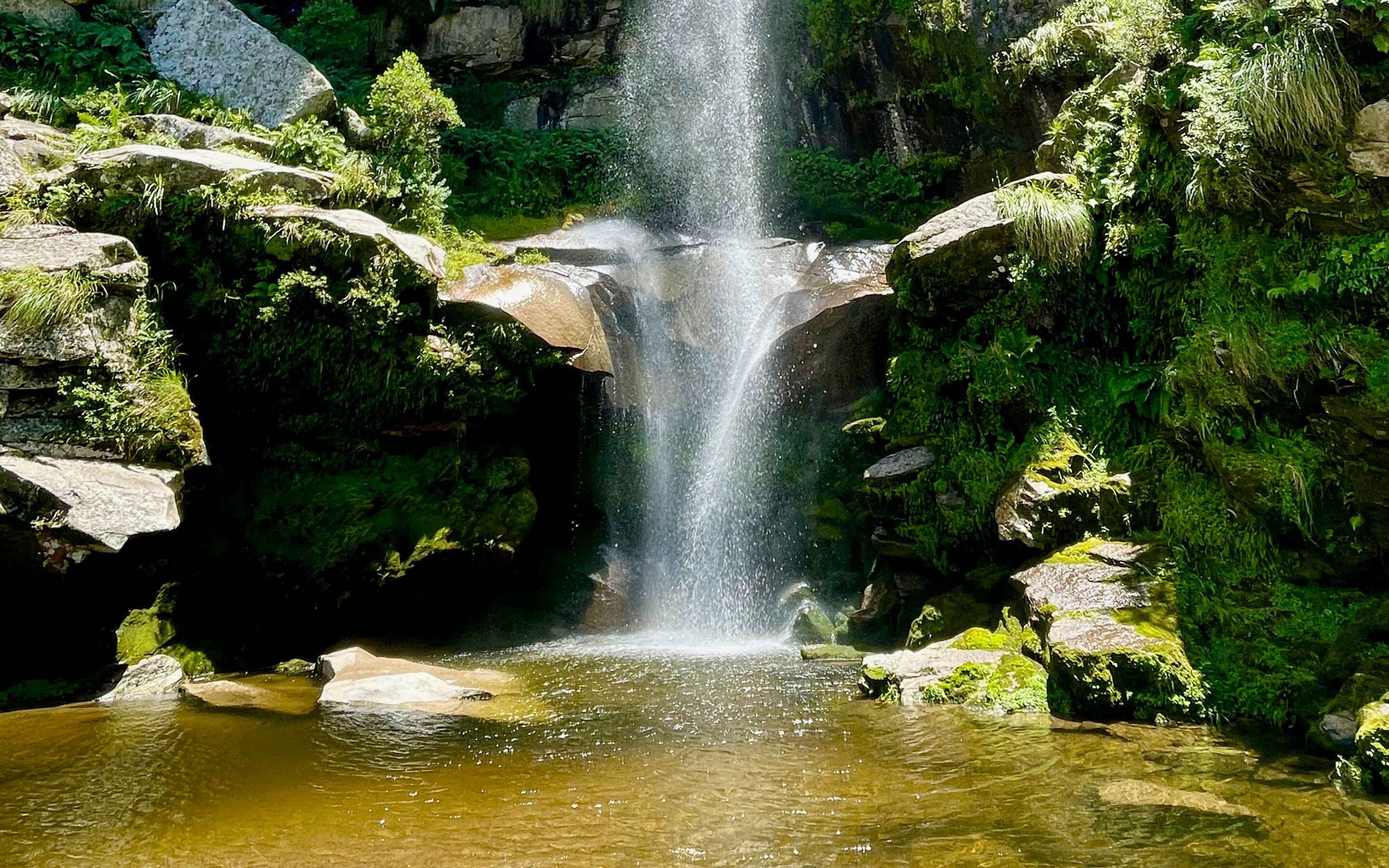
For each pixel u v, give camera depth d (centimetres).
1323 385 522
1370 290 515
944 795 366
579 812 362
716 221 1245
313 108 961
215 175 725
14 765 438
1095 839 317
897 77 1187
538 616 833
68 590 595
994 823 335
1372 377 496
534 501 804
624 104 1360
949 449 700
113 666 625
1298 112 524
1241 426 545
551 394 830
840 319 841
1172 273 638
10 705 583
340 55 1227
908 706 515
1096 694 471
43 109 862
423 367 754
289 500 744
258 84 973
